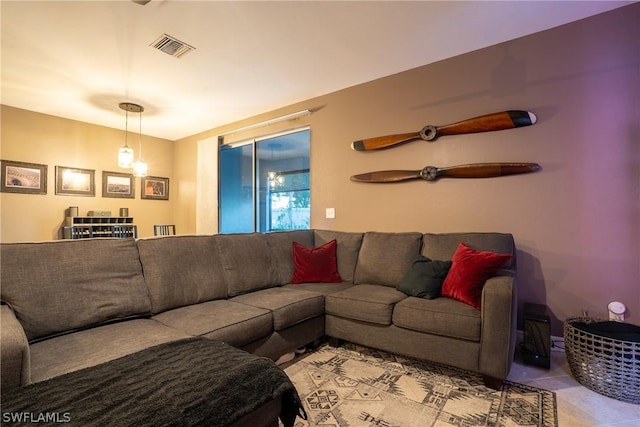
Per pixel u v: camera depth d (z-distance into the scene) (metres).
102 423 0.86
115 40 2.56
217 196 4.91
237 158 4.88
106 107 4.09
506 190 2.63
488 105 2.70
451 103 2.88
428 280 2.25
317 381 1.93
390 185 3.25
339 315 2.36
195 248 2.35
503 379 1.78
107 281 1.83
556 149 2.43
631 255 2.18
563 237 2.40
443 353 1.93
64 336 1.58
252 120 4.50
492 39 2.60
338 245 3.12
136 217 5.25
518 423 1.52
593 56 2.30
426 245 2.65
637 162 2.17
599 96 2.28
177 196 5.73
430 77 2.99
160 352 1.32
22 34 2.46
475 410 1.63
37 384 1.05
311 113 3.86
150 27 2.39
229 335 1.76
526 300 2.52
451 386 1.87
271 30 2.45
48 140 4.32
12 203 4.00
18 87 3.45
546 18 2.33
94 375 1.12
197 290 2.21
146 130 5.20
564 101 2.40
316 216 3.82
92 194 4.74
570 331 1.96
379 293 2.38
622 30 2.21
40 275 1.62
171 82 3.37
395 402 1.71
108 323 1.77
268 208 4.50
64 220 4.43
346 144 3.56
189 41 2.59
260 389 1.13
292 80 3.35
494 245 2.39
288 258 3.01
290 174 4.22
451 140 2.88
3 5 2.10
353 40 2.59
